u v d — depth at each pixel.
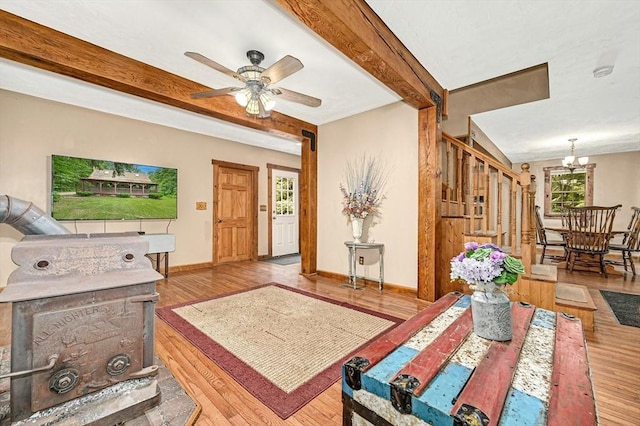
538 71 3.58
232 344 2.18
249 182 6.03
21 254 1.30
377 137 3.85
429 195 3.21
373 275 3.90
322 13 1.68
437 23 2.17
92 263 1.46
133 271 1.54
